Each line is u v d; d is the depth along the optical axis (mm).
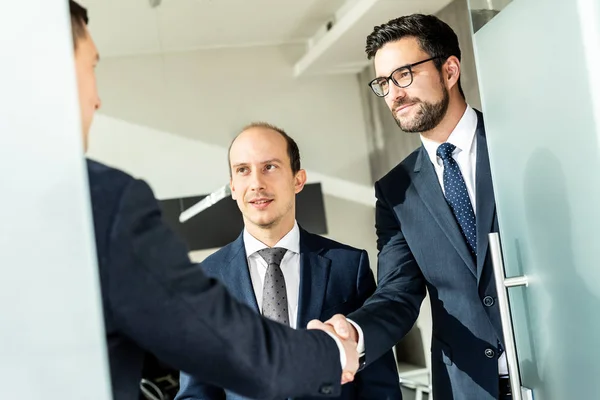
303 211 5625
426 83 1702
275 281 1613
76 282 773
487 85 1433
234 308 910
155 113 5715
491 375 1643
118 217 830
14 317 757
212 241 5391
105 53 5594
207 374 898
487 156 1694
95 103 921
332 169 6055
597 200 1114
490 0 1388
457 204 1716
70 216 777
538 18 1228
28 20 783
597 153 1101
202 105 5805
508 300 1335
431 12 4320
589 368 1200
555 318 1287
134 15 4707
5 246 760
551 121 1228
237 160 1615
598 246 1126
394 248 1830
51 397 761
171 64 5770
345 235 6031
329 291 1622
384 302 1642
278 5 4828
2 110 770
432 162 1784
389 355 1640
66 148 782
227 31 5406
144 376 4641
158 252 852
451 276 1695
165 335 851
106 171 862
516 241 1401
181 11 4734
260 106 5918
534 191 1307
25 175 770
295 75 5965
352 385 1579
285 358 936
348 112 6098
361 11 4199
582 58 1115
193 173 5746
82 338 771
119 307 833
